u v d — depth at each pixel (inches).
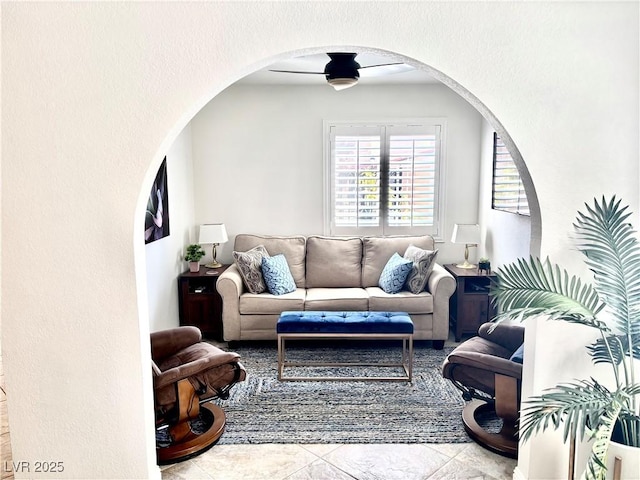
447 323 158.9
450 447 99.7
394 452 98.0
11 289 76.7
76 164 74.2
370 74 139.1
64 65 72.1
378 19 72.2
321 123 185.2
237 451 99.0
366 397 123.5
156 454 91.8
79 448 80.4
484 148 180.4
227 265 188.2
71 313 77.5
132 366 78.9
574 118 75.2
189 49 72.2
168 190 160.1
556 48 73.6
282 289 165.6
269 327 160.7
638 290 69.4
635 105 75.0
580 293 77.5
